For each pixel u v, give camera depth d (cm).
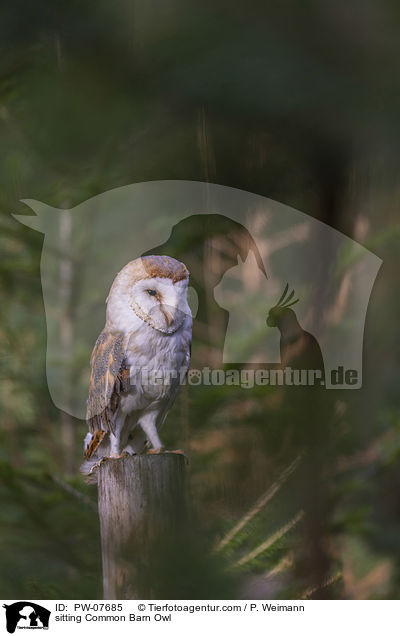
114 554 402
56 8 650
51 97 694
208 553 265
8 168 729
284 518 417
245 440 548
